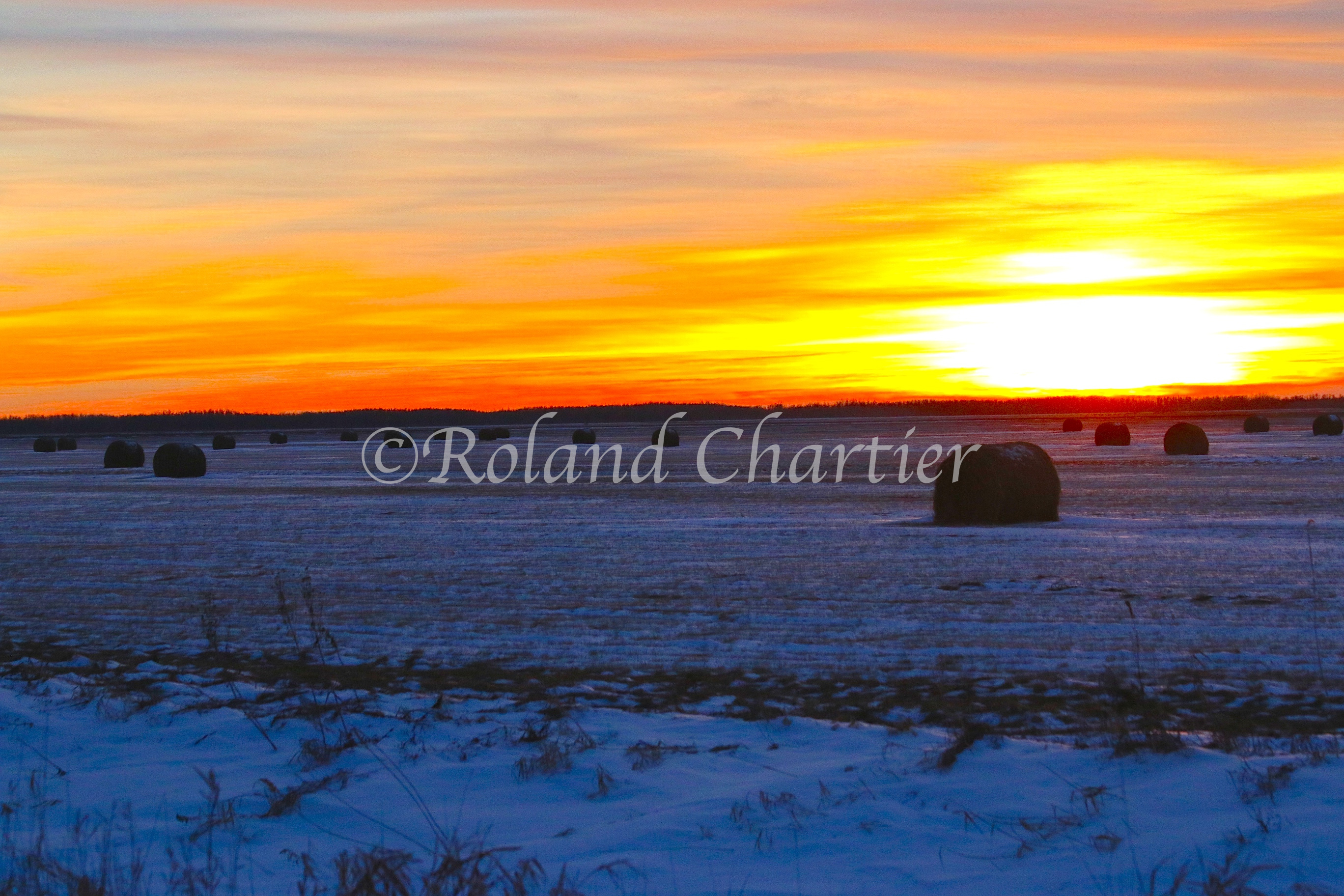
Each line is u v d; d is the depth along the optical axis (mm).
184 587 15805
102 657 11031
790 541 20047
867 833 5594
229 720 8133
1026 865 5148
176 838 5867
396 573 16812
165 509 29219
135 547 20766
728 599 13945
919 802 6035
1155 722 7477
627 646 11227
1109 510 25094
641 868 5234
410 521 25281
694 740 7500
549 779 6648
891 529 21828
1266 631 11344
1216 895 4625
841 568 16422
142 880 5223
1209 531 20500
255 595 15000
